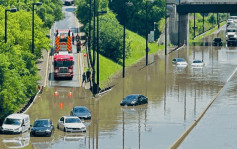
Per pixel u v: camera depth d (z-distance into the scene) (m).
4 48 149.12
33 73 169.25
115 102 166.12
